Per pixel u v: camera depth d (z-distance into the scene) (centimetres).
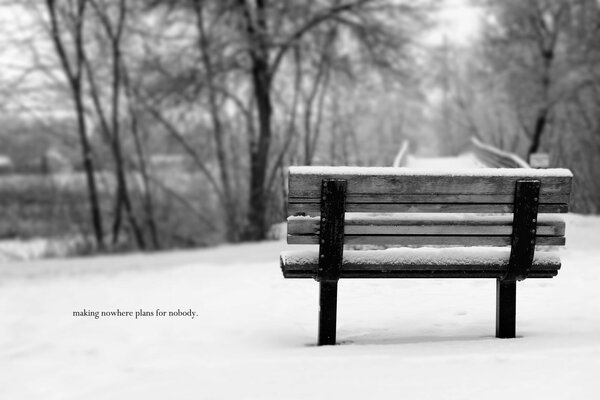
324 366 377
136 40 2578
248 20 2109
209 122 2755
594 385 311
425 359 376
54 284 990
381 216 443
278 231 1703
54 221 2780
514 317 463
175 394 350
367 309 612
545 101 2775
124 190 2639
